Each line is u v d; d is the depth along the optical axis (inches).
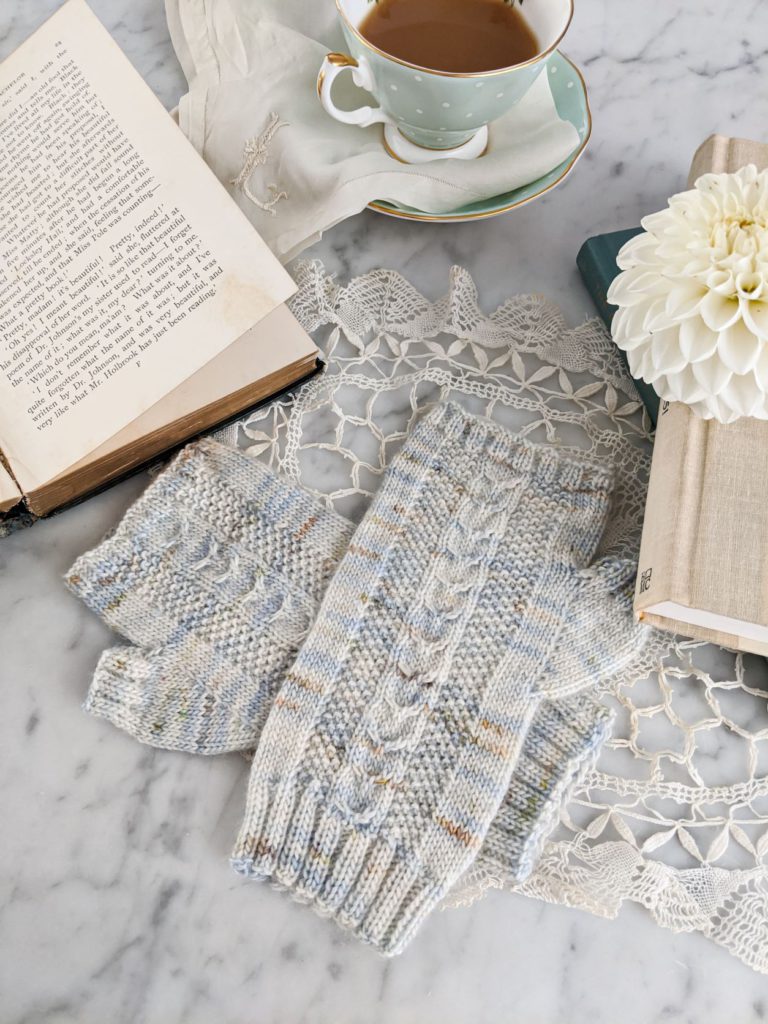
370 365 23.5
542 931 19.3
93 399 19.0
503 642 20.1
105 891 19.2
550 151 22.5
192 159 19.7
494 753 19.1
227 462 21.8
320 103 23.9
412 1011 18.8
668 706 20.8
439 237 24.9
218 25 24.6
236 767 20.2
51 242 19.9
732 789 20.3
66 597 21.3
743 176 19.2
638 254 19.0
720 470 19.1
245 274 19.2
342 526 21.5
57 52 20.8
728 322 17.6
